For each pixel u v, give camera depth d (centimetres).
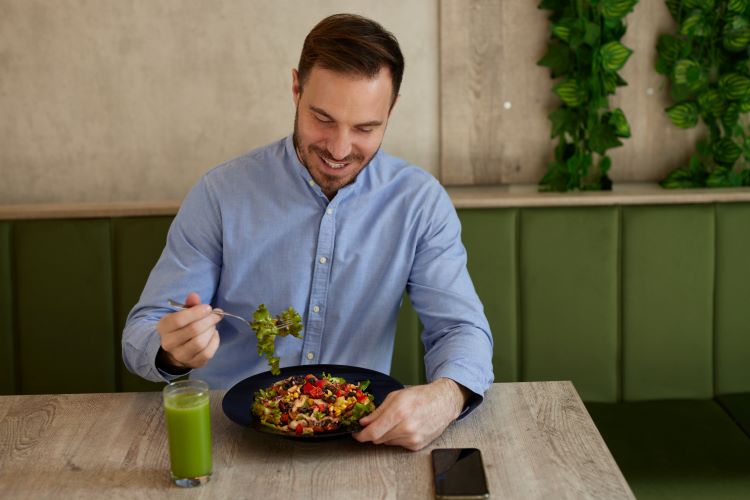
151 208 212
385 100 136
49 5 220
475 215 213
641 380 217
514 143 230
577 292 214
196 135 229
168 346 124
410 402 122
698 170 230
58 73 224
